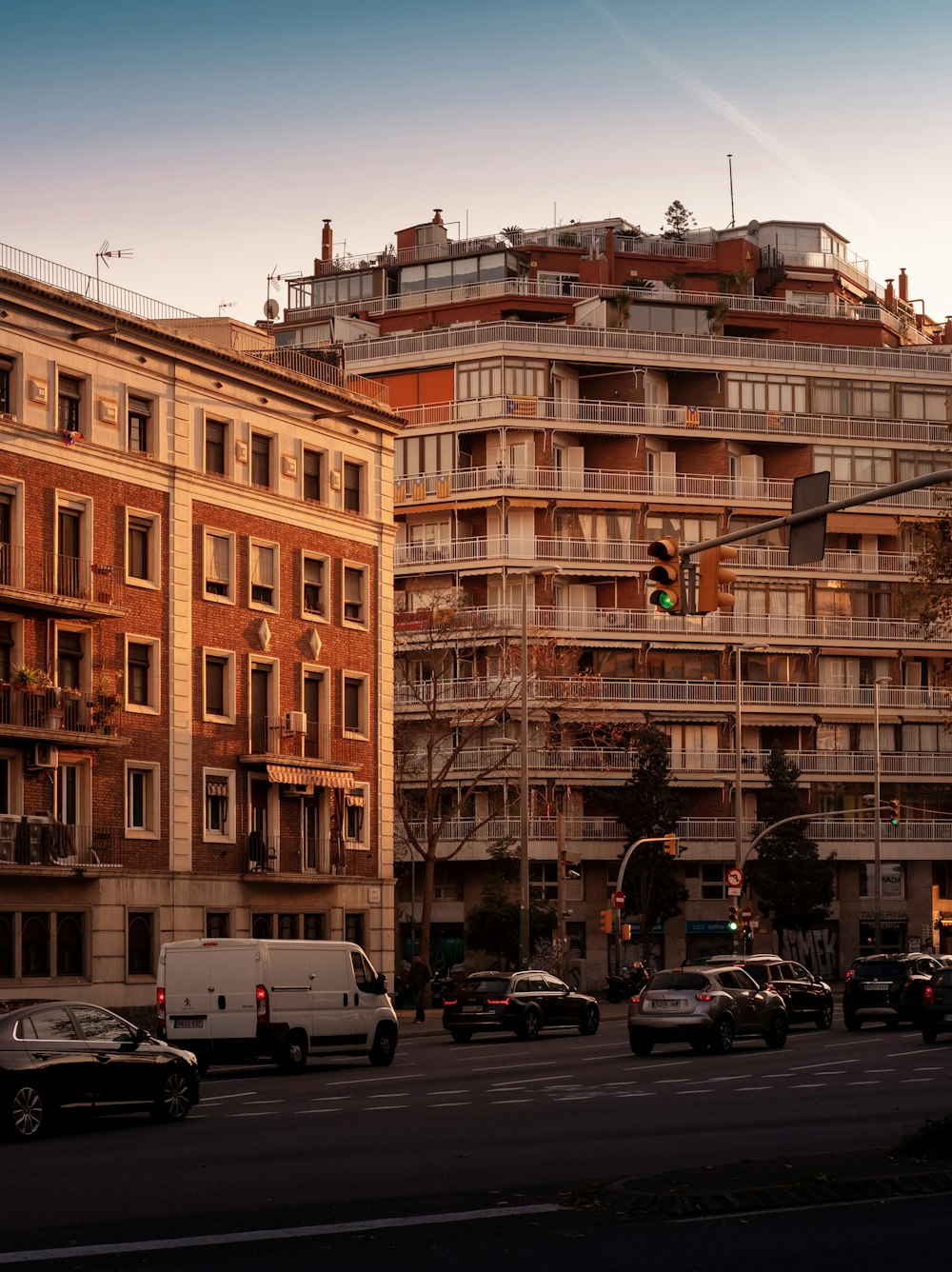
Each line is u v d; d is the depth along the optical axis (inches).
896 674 3260.3
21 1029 831.1
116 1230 508.7
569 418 3107.8
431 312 3503.9
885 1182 560.1
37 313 1713.8
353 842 2140.7
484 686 2903.5
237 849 1942.7
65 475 1742.1
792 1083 1107.3
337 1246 469.4
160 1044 895.1
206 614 1918.1
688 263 3700.8
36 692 1678.2
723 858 3068.4
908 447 3316.9
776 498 3201.3
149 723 1833.2
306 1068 1343.5
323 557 2108.8
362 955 1380.4
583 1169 653.3
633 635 3075.8
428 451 3129.9
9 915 1658.5
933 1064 1267.2
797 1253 456.8
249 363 1980.8
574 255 3705.7
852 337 3545.8
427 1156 705.6
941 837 3233.3
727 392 3233.3
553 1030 1925.4
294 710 2028.8
